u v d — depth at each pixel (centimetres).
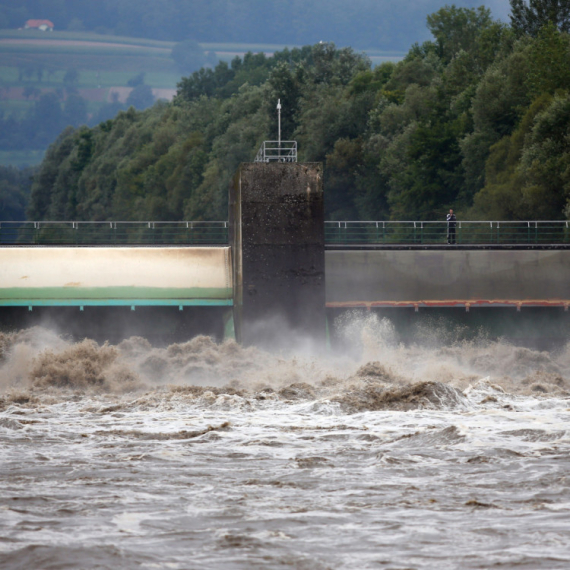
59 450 5384
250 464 4844
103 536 3159
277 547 3027
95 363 11194
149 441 5816
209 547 3023
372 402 7812
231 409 8012
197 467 4741
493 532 3219
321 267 14112
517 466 4666
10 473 4509
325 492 4022
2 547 2981
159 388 10719
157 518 3462
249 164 14050
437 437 5753
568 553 2919
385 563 2828
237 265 14900
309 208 14100
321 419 7038
